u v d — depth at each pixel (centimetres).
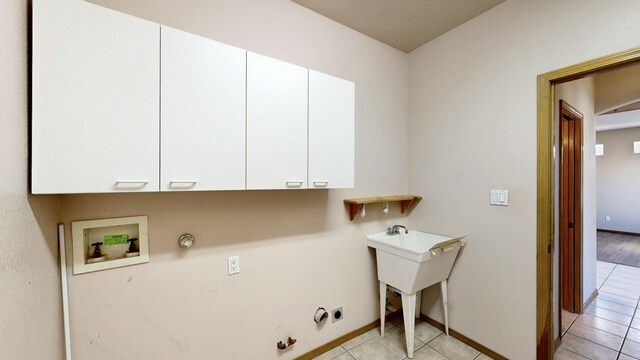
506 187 184
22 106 87
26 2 91
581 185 254
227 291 161
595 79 282
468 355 196
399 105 252
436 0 184
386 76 241
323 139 162
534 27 170
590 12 147
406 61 258
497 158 189
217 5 157
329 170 165
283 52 182
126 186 104
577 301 256
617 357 193
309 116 156
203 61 122
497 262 190
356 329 221
